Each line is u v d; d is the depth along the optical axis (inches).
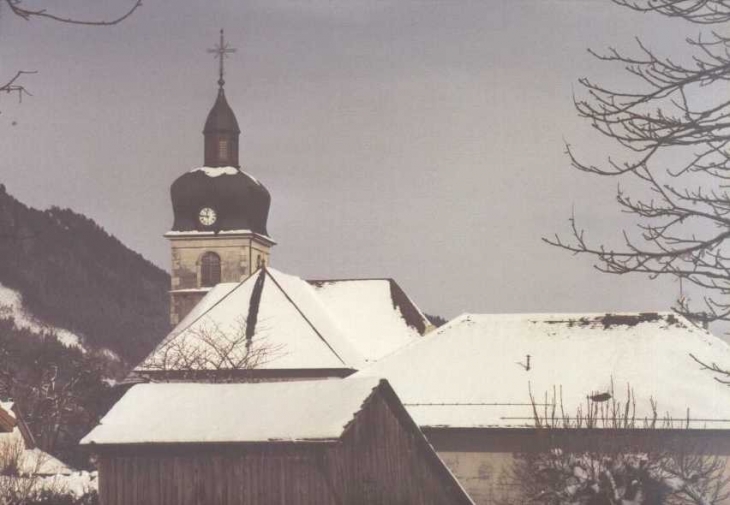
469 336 3528.5
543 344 3452.3
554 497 2076.8
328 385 2354.8
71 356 5787.4
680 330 3435.0
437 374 3415.4
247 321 4347.9
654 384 3228.3
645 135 780.6
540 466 2218.3
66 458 5270.7
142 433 2314.2
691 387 3208.7
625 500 1984.5
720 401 3152.1
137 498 2315.5
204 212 5954.7
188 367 4045.3
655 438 2266.2
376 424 2313.0
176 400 2400.3
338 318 4955.7
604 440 2277.3
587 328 3481.8
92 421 5408.5
